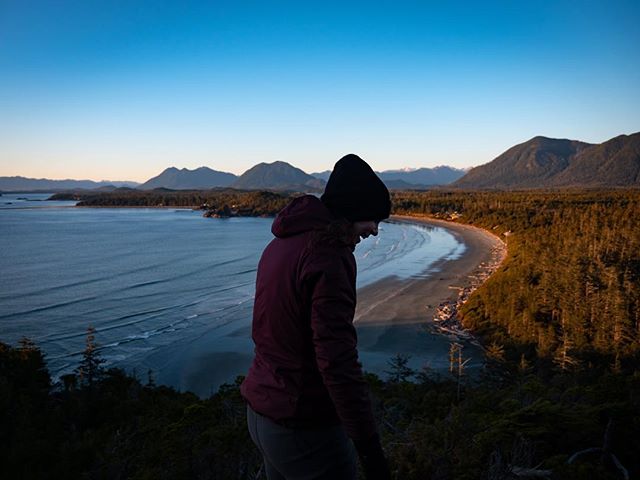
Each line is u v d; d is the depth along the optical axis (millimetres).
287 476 1918
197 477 5027
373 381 10922
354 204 1946
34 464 9367
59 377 26875
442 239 108188
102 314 42125
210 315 41688
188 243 102125
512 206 144625
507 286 45375
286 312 1812
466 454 3979
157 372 28969
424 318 40281
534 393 6137
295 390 1822
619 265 47656
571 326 33625
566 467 3600
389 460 4113
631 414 4203
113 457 6984
